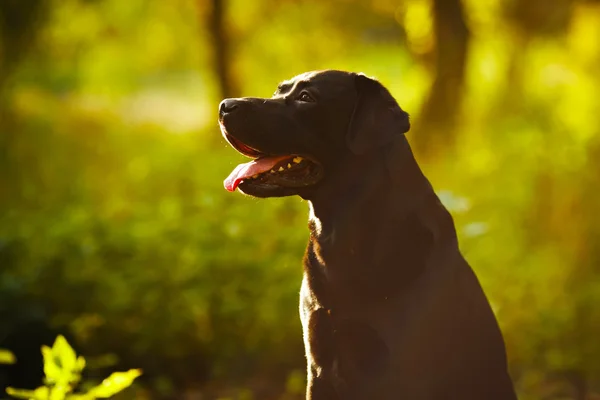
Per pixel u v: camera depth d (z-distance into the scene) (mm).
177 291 7457
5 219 9727
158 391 7207
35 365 6941
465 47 14820
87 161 16391
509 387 4348
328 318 4180
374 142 4160
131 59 25781
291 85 4508
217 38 19578
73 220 8344
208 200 8055
